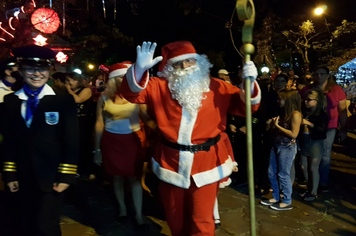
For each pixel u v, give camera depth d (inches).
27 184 94.7
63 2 271.7
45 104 93.0
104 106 130.2
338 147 290.5
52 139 94.0
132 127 128.3
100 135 138.1
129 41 517.0
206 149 93.7
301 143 165.3
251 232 83.7
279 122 150.5
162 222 143.4
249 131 82.0
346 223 144.0
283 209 155.2
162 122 93.9
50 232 94.5
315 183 165.6
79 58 568.7
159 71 99.6
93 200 166.9
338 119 177.9
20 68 91.5
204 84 93.4
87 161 203.9
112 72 128.1
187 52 92.6
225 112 99.4
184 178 92.1
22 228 107.2
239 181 187.3
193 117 91.4
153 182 189.6
